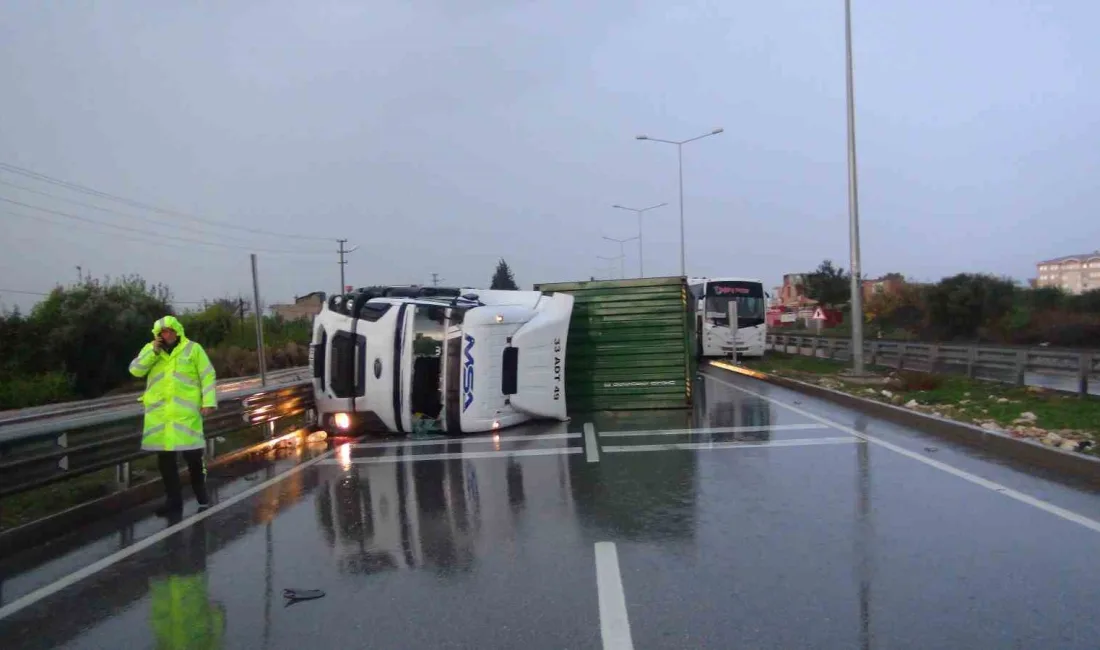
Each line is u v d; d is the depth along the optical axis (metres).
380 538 7.46
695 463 10.67
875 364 27.98
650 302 17.20
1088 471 9.20
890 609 5.33
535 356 15.05
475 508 8.54
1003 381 19.72
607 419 15.80
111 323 36.97
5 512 8.51
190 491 10.05
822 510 7.95
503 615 5.41
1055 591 5.59
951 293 41.84
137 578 6.53
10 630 5.48
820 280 58.38
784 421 14.57
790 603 5.47
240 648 5.04
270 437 13.49
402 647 4.96
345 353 14.05
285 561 6.84
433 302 14.45
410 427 13.91
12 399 31.33
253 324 48.38
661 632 5.05
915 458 10.59
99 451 8.91
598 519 7.88
